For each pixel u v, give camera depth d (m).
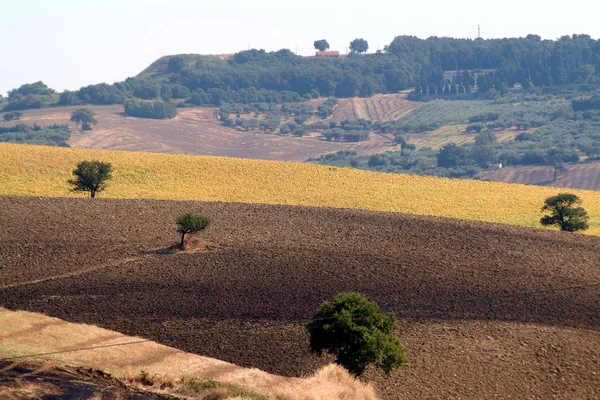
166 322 163.75
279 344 155.00
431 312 179.62
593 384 146.62
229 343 153.75
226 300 180.12
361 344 131.75
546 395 140.12
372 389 133.25
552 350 160.62
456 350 156.75
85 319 162.25
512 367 150.62
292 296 184.75
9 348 126.12
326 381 129.88
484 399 135.88
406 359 135.38
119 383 115.06
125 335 149.38
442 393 136.50
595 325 178.25
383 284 198.00
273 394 120.38
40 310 166.75
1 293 179.25
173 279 194.75
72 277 194.50
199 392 117.00
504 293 197.50
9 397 101.06
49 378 111.69
